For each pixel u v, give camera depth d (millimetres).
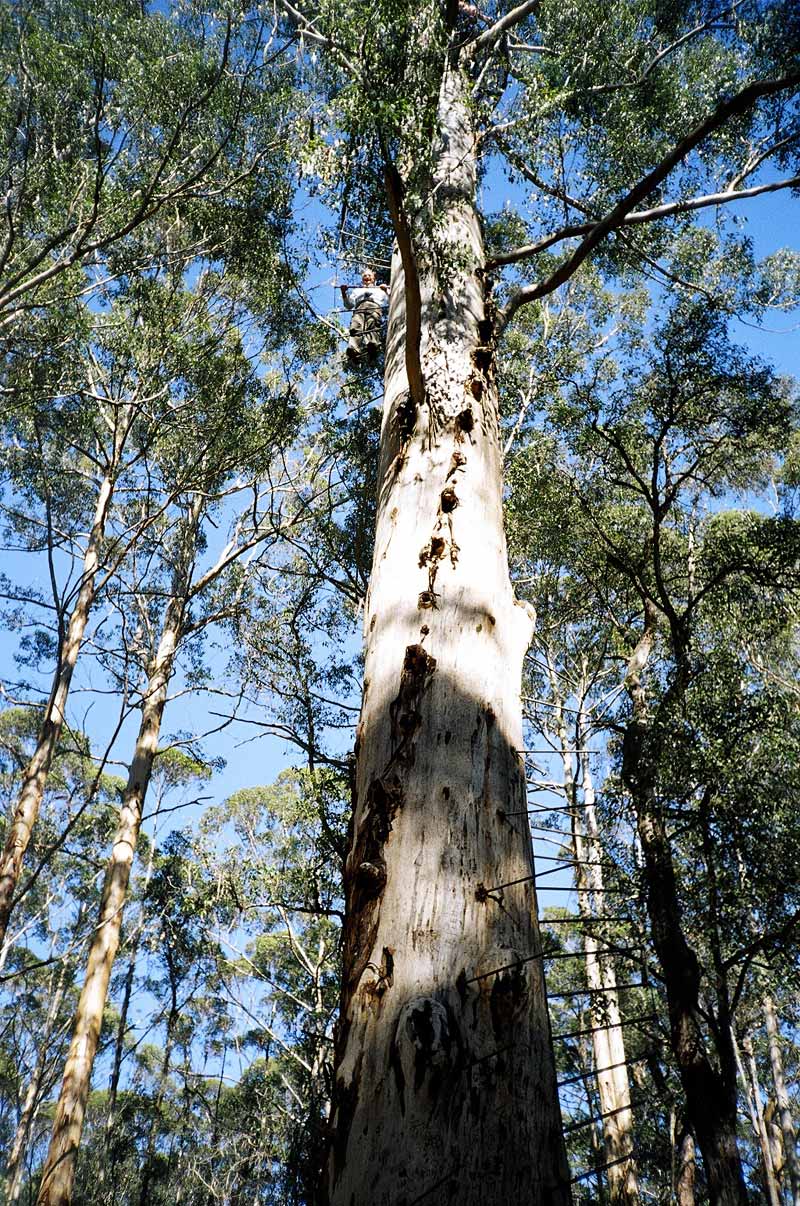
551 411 9539
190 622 15195
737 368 8219
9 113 8953
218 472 13445
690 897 6617
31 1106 20250
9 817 20156
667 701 6973
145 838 21297
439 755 3314
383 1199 2449
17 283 8539
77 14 9266
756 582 8523
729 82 9570
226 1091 22969
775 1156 17062
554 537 10305
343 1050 2867
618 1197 11695
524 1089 2668
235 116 10000
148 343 12148
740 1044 11156
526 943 2996
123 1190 20031
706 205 7336
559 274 5465
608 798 7023
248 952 18562
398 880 3049
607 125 9648
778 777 6660
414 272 4152
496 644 3754
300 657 10578
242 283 12922
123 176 10305
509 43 9297
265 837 17391
